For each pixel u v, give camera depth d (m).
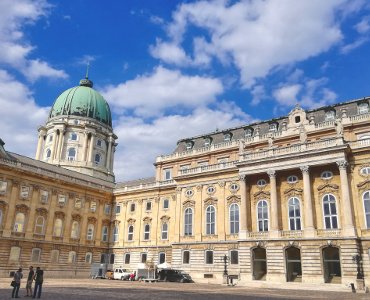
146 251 68.50
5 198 58.47
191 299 25.61
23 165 61.97
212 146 66.19
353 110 55.25
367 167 46.47
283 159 50.59
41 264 61.69
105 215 75.75
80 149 96.12
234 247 53.44
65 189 68.56
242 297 28.56
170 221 67.44
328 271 45.91
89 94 106.38
